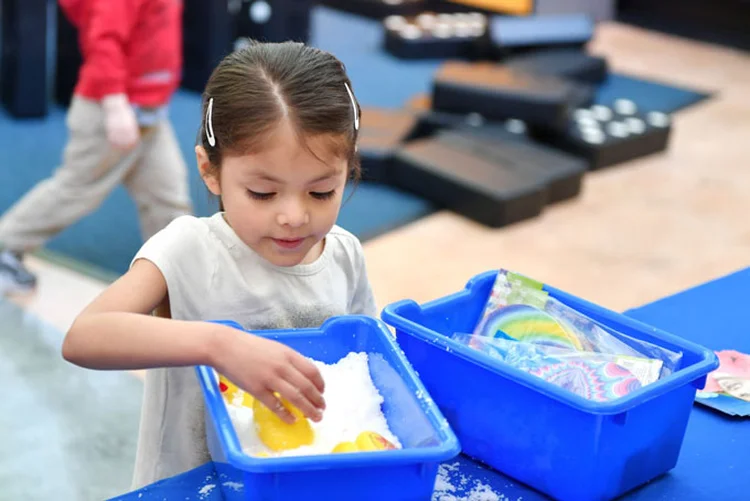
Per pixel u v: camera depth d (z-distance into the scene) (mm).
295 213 905
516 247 3238
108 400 2238
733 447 1004
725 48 6074
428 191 3523
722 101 5020
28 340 2434
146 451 1106
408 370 881
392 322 979
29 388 2252
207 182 999
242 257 1036
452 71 4242
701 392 1093
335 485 776
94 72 2311
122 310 929
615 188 3816
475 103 4055
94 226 3098
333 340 981
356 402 914
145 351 842
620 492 913
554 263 3143
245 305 1041
